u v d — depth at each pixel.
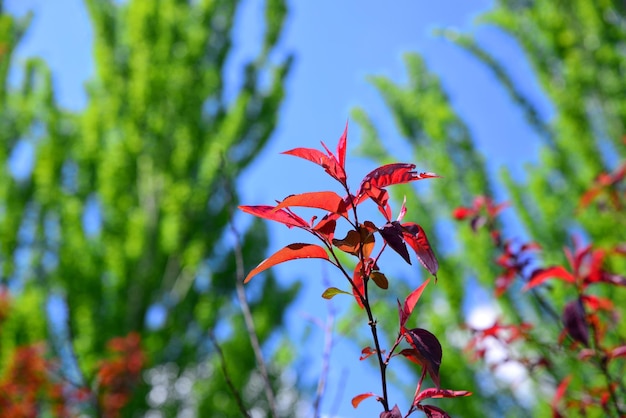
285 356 7.39
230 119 8.62
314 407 1.42
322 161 1.16
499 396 4.63
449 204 6.05
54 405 3.86
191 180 8.68
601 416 2.40
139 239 7.83
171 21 8.96
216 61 9.12
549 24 6.37
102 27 9.04
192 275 8.34
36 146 8.68
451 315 5.19
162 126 8.59
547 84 6.20
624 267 4.15
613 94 5.79
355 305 4.54
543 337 3.09
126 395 4.27
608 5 6.17
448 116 6.41
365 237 1.13
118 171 8.25
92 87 9.14
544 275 1.99
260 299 8.45
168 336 7.58
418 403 1.15
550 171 5.77
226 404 7.16
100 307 7.39
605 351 2.02
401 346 5.09
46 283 7.76
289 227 1.16
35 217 8.30
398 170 1.10
